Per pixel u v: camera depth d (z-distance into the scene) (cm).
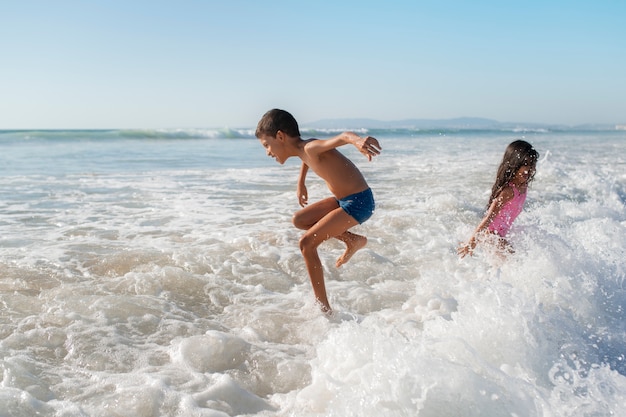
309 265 403
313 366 312
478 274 480
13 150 2166
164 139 3391
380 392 255
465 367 263
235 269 495
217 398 280
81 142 2905
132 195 917
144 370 308
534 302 360
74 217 723
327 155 407
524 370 294
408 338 343
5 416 251
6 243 571
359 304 422
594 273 445
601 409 247
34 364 309
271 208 800
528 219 706
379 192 947
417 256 550
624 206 876
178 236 613
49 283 447
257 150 2228
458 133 6022
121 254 523
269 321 380
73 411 260
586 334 355
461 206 795
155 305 404
